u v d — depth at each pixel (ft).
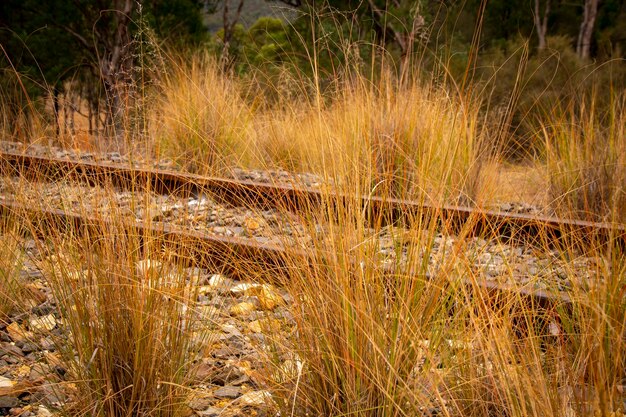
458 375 8.06
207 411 8.16
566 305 9.90
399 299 7.94
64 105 12.82
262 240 13.35
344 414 7.37
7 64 40.60
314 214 9.38
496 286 10.05
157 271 8.59
